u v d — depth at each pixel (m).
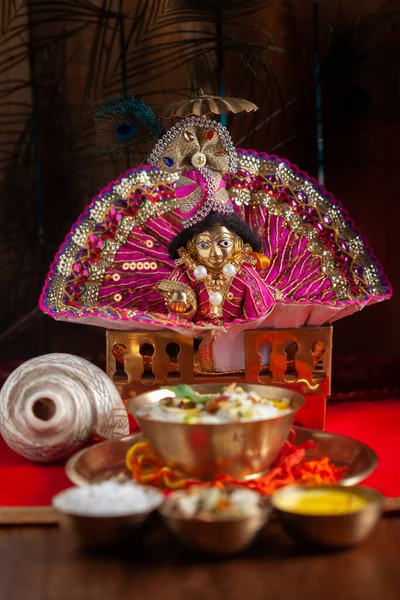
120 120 1.08
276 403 0.89
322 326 1.03
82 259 1.05
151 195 1.05
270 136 1.21
